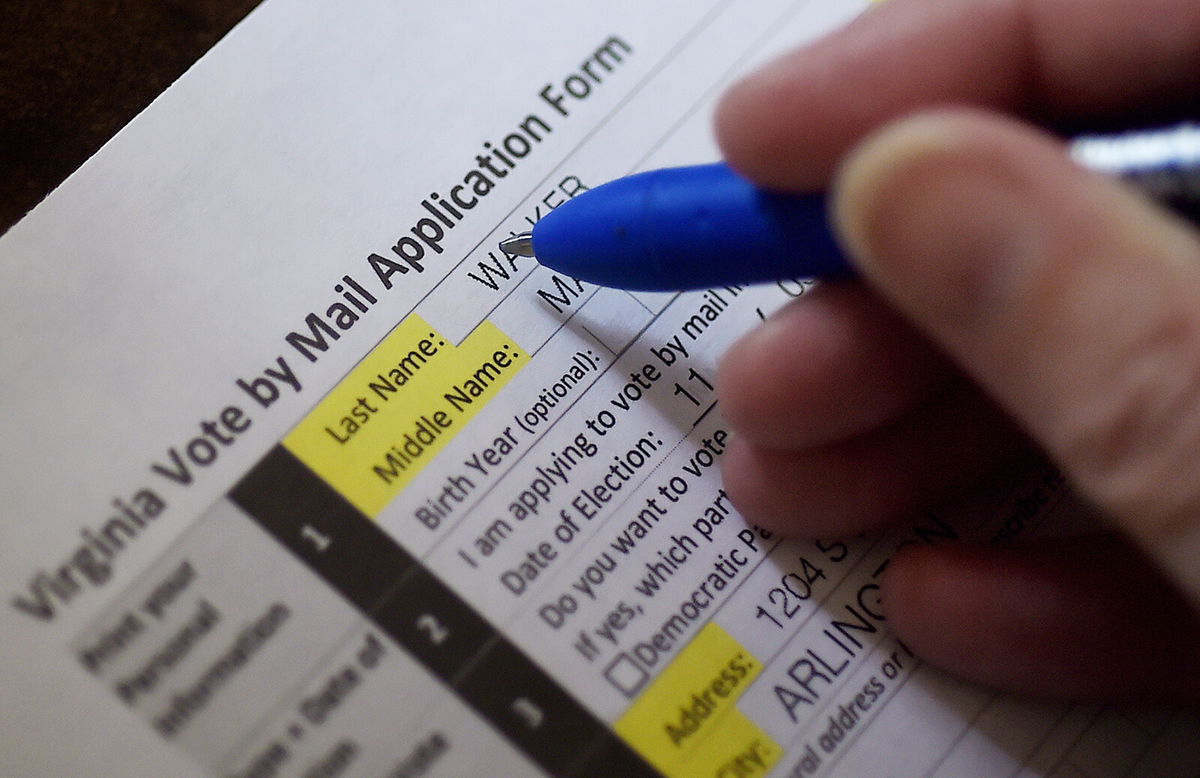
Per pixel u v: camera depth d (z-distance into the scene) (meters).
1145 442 0.26
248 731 0.27
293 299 0.28
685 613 0.28
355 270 0.29
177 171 0.28
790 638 0.28
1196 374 0.25
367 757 0.27
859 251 0.26
